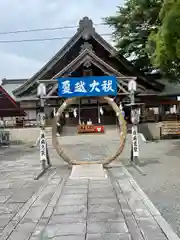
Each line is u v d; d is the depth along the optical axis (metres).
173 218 5.52
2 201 6.91
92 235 4.73
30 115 28.52
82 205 6.33
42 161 10.95
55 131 11.31
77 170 10.21
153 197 6.96
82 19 26.89
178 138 22.75
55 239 4.62
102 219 5.45
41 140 11.12
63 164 12.14
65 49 26.89
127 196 6.96
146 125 23.66
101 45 26.72
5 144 22.56
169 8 10.21
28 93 27.69
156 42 12.52
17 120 27.72
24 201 6.86
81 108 28.17
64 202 6.61
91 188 7.80
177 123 23.02
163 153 14.37
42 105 11.52
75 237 4.67
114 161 12.33
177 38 10.75
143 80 26.95
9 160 14.25
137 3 17.33
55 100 27.31
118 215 5.65
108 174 9.66
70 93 11.35
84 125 24.28
